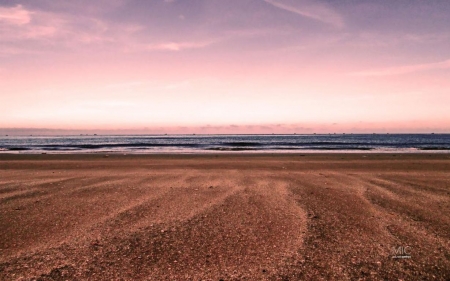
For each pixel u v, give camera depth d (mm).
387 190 11438
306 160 24922
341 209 8516
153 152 39062
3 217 7723
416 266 4980
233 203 9227
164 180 13969
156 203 9227
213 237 6238
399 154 32250
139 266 4918
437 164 21594
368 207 8773
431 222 7352
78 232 6535
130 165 21250
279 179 14242
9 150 46594
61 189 11664
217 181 13656
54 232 6547
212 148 49469
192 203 9227
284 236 6316
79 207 8734
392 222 7336
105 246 5742
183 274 4664
